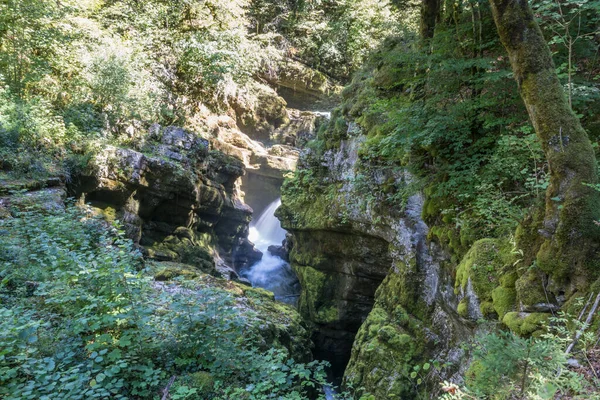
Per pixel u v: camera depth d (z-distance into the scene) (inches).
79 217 331.3
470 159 246.1
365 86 420.2
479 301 200.1
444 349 270.4
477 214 234.8
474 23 245.6
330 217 420.8
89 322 177.8
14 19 444.8
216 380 176.2
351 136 413.4
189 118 639.8
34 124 393.7
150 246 470.3
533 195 212.5
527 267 175.6
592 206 154.9
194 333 190.1
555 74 173.6
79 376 142.6
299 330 323.6
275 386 182.7
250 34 884.0
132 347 176.6
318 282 459.8
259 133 835.4
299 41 989.8
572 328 143.6
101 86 497.7
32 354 157.1
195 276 350.6
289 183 527.2
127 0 642.2
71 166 400.2
